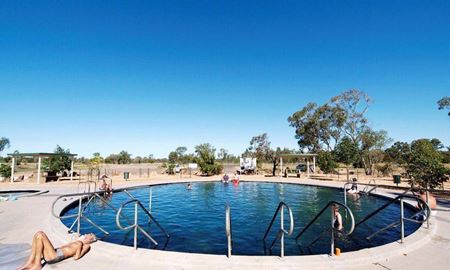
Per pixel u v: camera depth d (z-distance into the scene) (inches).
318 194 757.9
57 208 455.5
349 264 210.1
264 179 1088.8
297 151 2209.6
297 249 299.1
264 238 334.3
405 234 344.8
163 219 456.8
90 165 1218.0
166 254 219.9
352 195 720.3
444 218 372.8
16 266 208.7
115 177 1181.7
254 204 610.5
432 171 631.2
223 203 622.8
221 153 2199.8
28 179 1023.6
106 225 401.4
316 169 1739.7
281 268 202.5
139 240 330.6
